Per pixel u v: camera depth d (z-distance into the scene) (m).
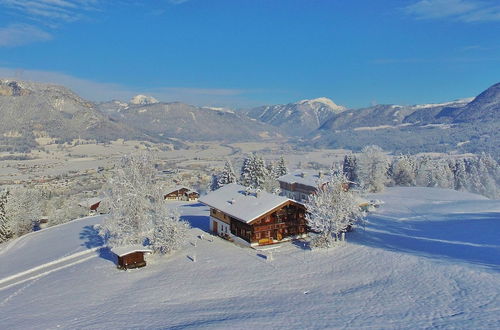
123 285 38.28
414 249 44.31
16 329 29.03
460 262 37.66
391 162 130.75
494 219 59.31
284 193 86.94
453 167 132.75
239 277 38.09
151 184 50.66
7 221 74.25
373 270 37.50
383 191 103.31
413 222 61.19
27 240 69.44
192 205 96.88
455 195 94.88
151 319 28.86
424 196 93.69
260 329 24.89
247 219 48.44
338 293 31.80
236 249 48.62
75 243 60.44
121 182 48.59
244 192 57.56
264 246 49.31
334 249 45.69
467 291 29.55
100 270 44.16
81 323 29.25
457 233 51.56
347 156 122.06
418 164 129.12
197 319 27.91
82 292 37.22
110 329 27.52
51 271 46.34
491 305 26.23
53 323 29.70
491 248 42.72
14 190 86.12
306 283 35.22
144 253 46.06
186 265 43.25
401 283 32.97
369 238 50.59
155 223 48.31
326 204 46.91
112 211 49.38
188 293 34.66
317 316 26.64
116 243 48.38
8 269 49.97
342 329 23.94
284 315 27.38
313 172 88.88
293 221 52.34
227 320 27.08
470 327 22.80
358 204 57.91
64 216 97.38
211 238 54.41
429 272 35.28
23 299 37.09
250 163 97.88
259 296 32.59
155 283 38.16
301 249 47.09
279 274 38.25
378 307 27.69
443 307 26.69
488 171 133.25
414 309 26.75
